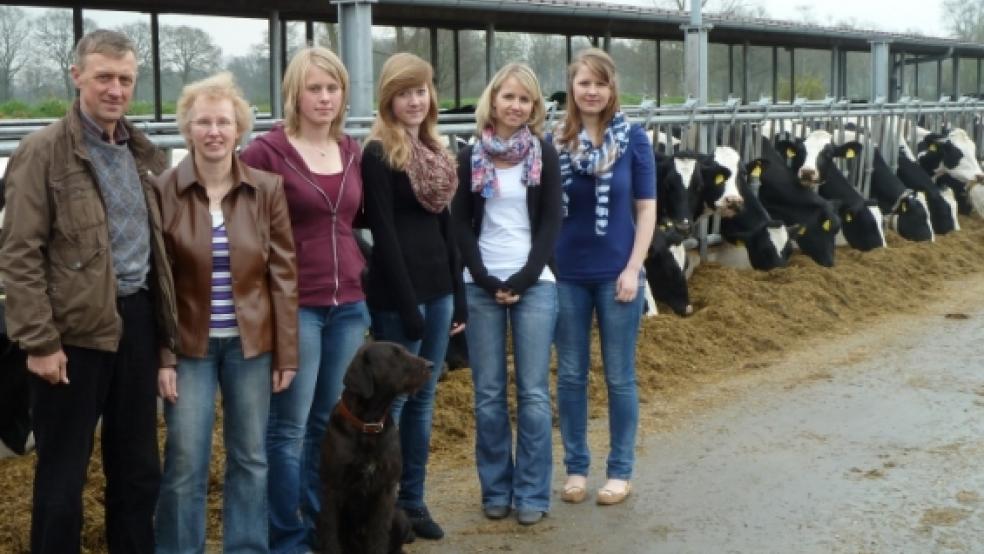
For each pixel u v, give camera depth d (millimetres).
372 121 7516
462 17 13586
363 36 8305
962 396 7301
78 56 3762
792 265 11227
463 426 6594
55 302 3717
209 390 4180
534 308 5137
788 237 11156
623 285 5273
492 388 5211
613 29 16344
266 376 4266
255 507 4332
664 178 9766
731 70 19516
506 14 13719
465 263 5059
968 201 16703
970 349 8680
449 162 4801
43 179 3684
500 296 5039
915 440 6367
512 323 5195
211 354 4160
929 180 15062
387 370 4254
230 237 4121
